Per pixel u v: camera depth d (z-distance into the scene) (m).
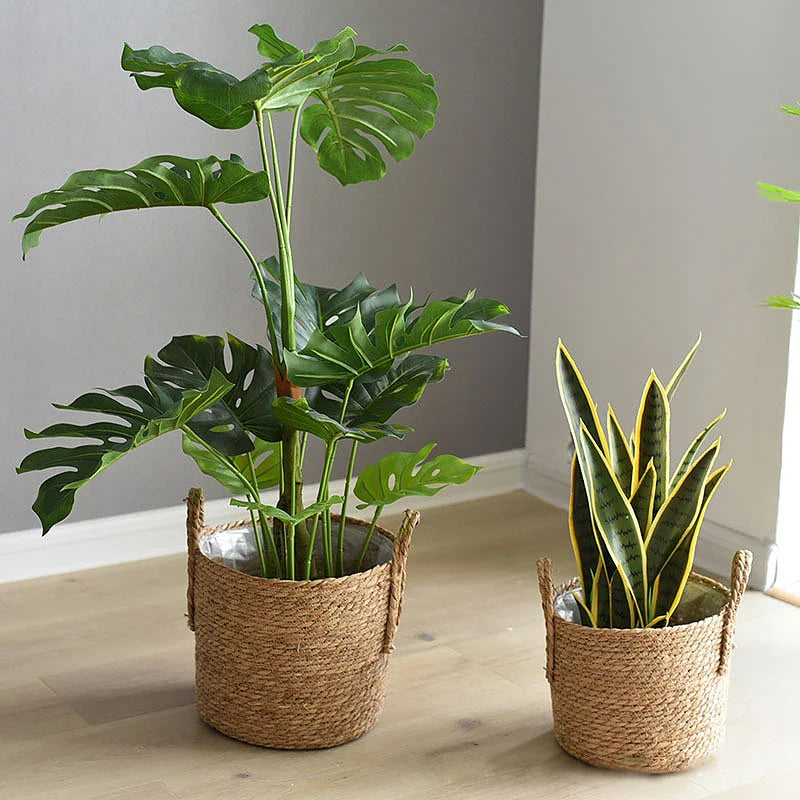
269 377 2.13
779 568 2.86
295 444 2.07
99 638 2.53
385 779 2.01
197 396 1.84
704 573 2.98
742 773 2.05
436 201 3.24
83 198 1.86
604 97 3.14
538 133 3.37
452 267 3.31
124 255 2.82
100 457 1.88
